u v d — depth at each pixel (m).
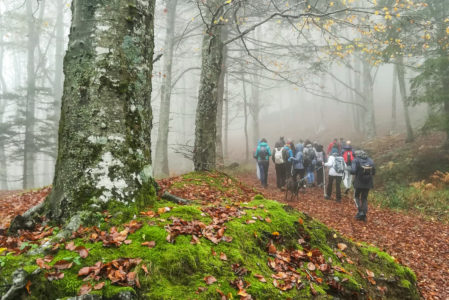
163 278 2.20
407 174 11.66
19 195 7.78
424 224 7.35
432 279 4.74
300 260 3.00
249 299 2.22
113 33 3.08
